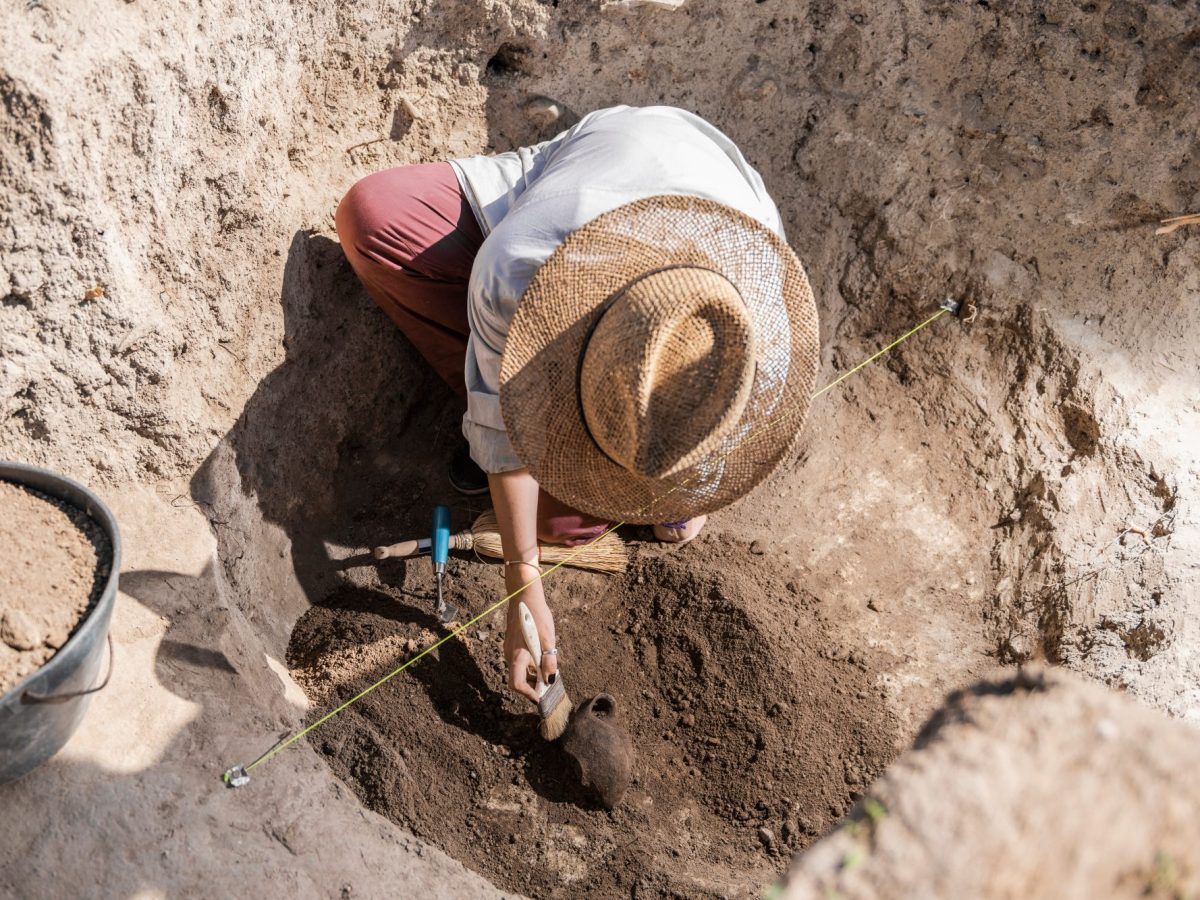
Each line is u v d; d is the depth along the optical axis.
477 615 3.04
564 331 2.17
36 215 2.29
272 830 2.28
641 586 3.10
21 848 2.11
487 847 2.56
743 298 2.22
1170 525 3.03
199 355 2.76
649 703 2.87
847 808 2.68
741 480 2.43
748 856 2.60
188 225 2.64
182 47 2.48
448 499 3.41
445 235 2.91
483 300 2.37
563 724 2.71
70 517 2.27
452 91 3.25
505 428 2.31
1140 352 3.39
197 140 2.60
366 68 3.11
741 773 2.71
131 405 2.62
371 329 3.31
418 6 3.06
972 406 3.55
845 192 3.62
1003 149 3.47
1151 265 3.45
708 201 2.23
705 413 2.01
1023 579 3.17
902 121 3.48
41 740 2.10
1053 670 1.75
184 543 2.69
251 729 2.46
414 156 3.30
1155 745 1.60
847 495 3.41
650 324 1.97
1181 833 1.50
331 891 2.21
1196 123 3.30
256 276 2.88
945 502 3.41
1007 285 3.55
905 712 2.89
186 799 2.27
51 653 2.04
